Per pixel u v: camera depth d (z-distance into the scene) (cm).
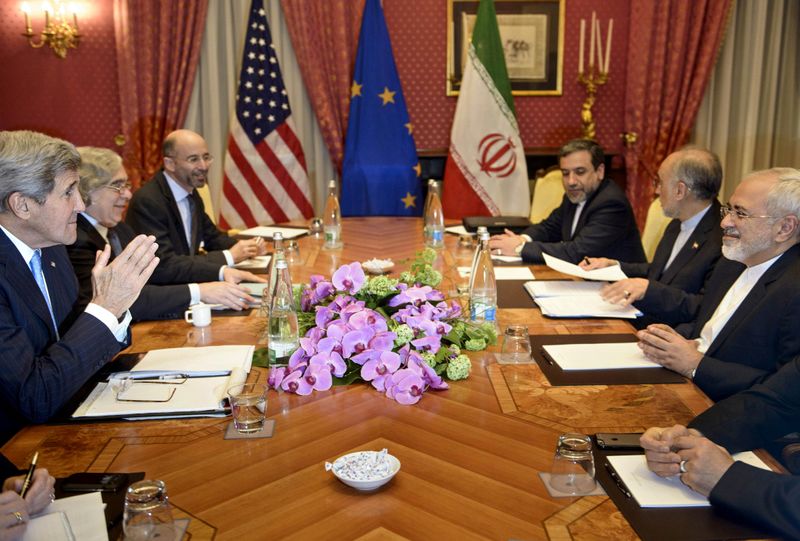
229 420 171
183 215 364
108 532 127
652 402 180
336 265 326
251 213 531
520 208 532
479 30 521
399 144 535
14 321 182
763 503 128
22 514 124
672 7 528
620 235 360
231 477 145
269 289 249
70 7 521
